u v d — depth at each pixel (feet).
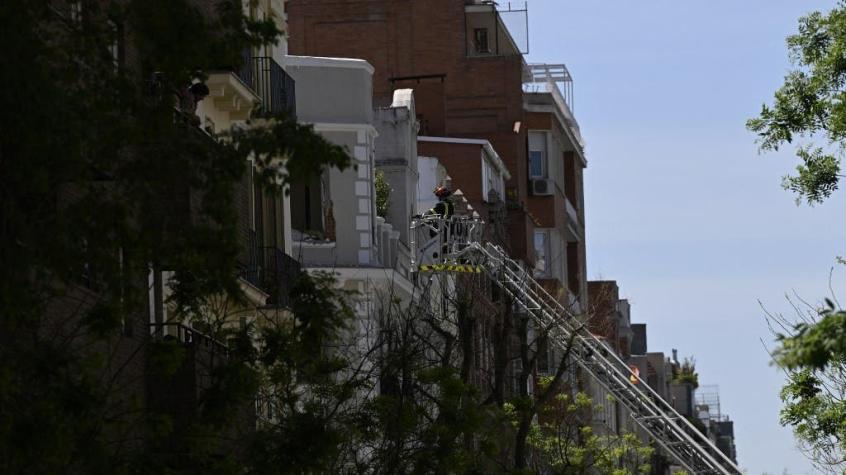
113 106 108.68
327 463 128.16
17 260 101.50
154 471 112.47
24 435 99.19
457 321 242.99
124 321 132.46
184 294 123.34
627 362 603.67
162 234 109.91
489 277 274.98
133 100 109.40
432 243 273.95
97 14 112.47
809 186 175.83
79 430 104.17
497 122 398.42
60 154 101.40
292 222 251.19
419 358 180.24
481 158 358.02
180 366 131.44
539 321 271.08
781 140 176.55
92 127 105.91
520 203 390.42
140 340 144.97
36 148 99.66
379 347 177.17
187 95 150.61
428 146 356.59
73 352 110.63
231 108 183.93
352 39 386.73
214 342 124.06
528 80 445.37
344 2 386.52
